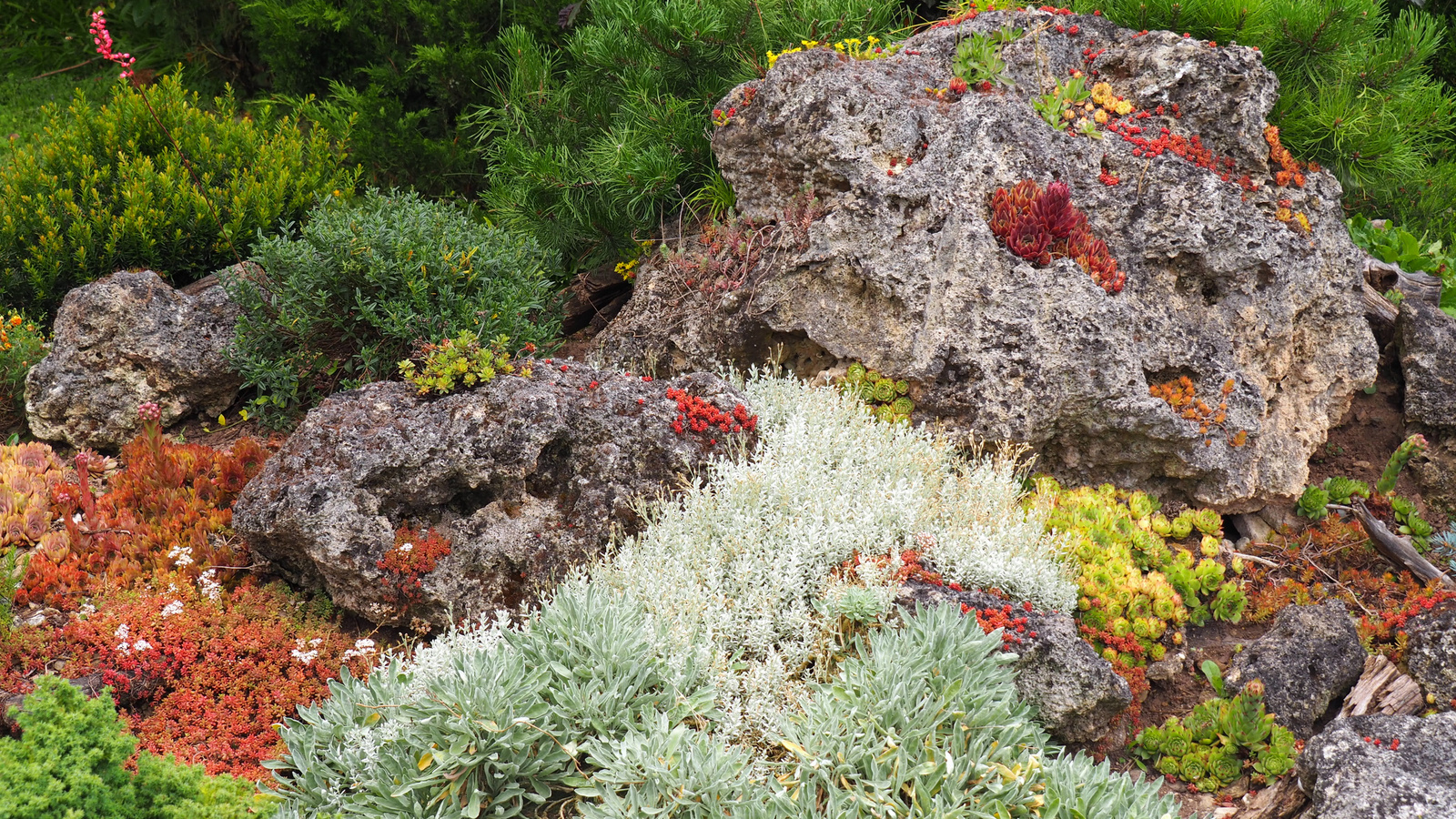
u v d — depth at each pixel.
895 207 6.07
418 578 4.96
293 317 6.42
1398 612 5.13
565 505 5.35
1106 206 6.16
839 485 5.40
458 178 9.23
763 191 6.76
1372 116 6.98
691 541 4.93
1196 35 7.14
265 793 3.88
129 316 6.46
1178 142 6.31
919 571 4.89
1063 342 5.67
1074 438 5.98
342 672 4.25
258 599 5.06
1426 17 7.50
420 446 5.07
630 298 7.80
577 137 8.00
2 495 5.54
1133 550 5.55
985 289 5.77
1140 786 4.03
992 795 3.71
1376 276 7.04
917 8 8.93
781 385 6.32
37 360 6.70
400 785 3.77
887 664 4.03
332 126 8.78
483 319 6.27
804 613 4.57
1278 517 6.10
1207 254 5.99
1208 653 5.21
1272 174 6.42
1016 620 4.55
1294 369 6.38
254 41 10.59
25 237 7.22
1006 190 5.91
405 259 6.34
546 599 5.11
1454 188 8.45
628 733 3.83
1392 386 6.64
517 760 3.79
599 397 5.48
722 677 4.23
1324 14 6.83
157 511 5.52
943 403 5.89
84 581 5.06
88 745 3.27
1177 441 5.73
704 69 7.61
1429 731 4.22
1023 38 6.59
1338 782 4.08
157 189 7.45
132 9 10.56
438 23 8.96
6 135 9.95
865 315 6.24
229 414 6.92
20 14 11.97
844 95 6.26
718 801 3.71
